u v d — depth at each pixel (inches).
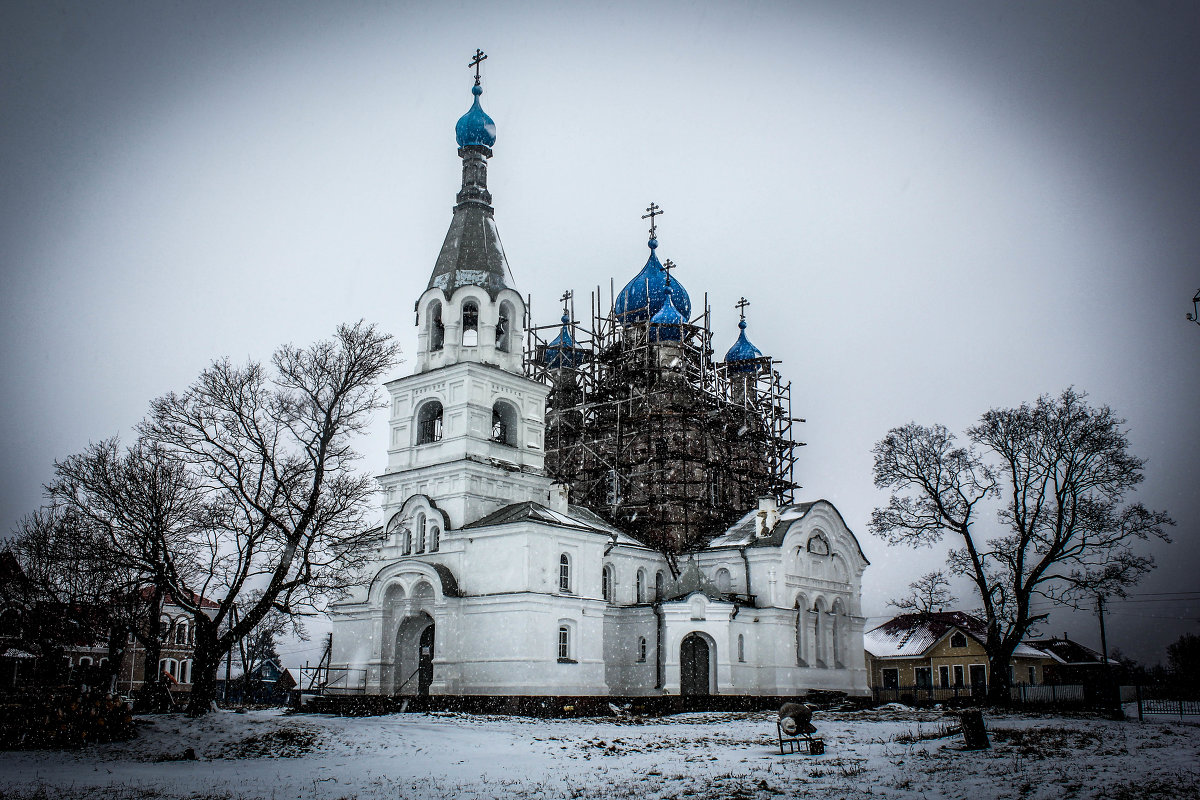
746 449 2920.8
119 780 1085.8
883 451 2377.0
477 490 2230.6
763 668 2324.1
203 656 1657.2
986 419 2268.7
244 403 1795.0
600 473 2792.8
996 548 2265.0
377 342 1879.9
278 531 1791.3
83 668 1877.5
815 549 2541.8
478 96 2554.1
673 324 2817.4
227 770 1167.0
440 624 2101.4
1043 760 1112.2
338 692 2242.9
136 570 1729.8
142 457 1806.1
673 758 1205.7
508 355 2394.2
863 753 1227.9
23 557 1900.8
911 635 3078.2
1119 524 2139.5
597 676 2154.3
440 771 1121.4
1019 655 3014.3
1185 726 1608.0
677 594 2345.0
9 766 1213.1
